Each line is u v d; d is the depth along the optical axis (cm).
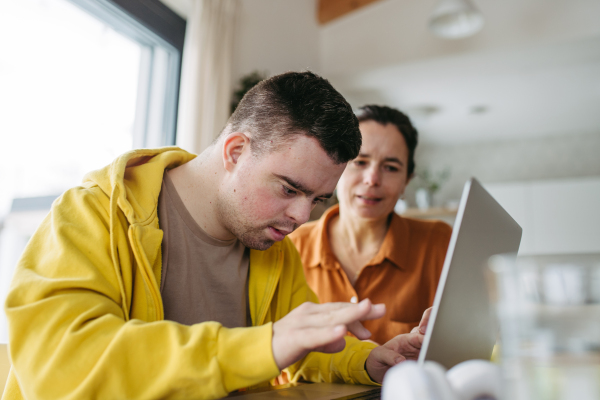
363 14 343
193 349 50
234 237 89
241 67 256
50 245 64
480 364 37
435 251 140
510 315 36
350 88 360
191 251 84
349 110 75
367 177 132
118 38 206
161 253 79
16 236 202
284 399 57
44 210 195
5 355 77
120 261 69
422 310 134
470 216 54
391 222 142
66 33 194
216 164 81
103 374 50
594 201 389
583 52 299
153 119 215
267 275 93
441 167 488
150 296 70
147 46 216
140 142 214
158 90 216
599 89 354
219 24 220
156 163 83
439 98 375
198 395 50
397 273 136
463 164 482
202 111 203
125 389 50
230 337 52
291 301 100
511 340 36
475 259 54
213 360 50
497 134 459
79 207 70
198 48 207
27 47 185
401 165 135
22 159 193
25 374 52
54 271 60
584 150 449
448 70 330
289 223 76
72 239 66
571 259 389
